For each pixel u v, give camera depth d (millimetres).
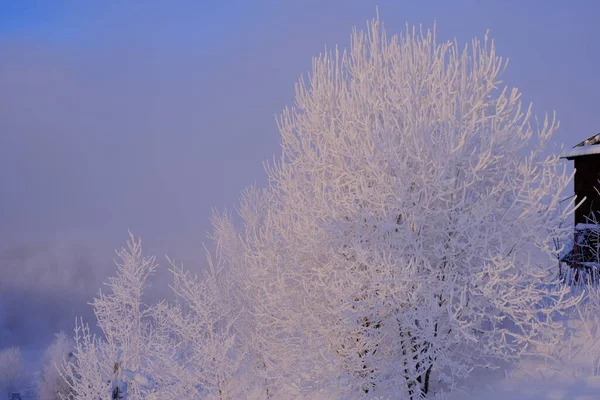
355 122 10039
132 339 14266
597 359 8930
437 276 9289
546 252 9297
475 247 8984
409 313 8828
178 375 13078
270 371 10898
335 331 9859
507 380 9141
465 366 8734
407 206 9195
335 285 9367
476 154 9367
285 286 10328
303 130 10867
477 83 9766
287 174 10672
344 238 9602
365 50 10672
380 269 9148
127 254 14852
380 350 9758
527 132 9500
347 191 10148
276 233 10859
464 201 9211
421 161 8898
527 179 9148
